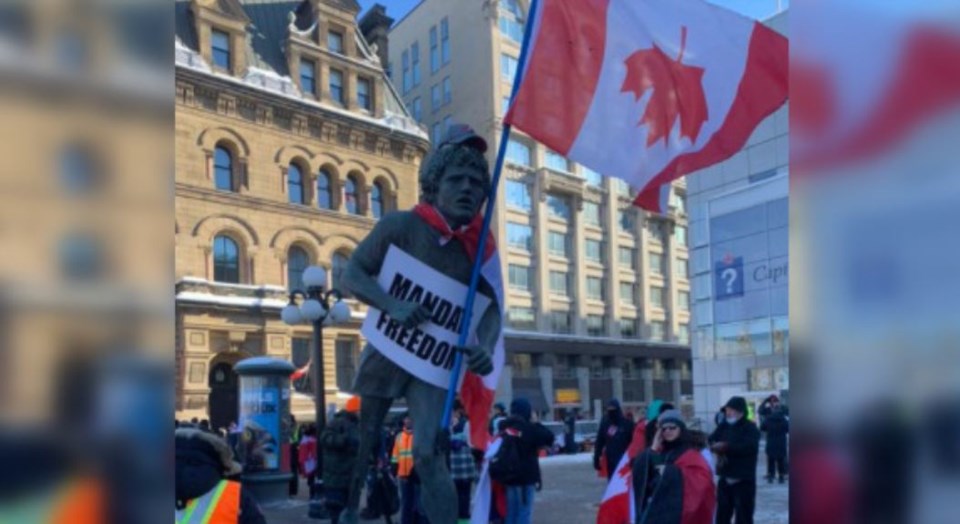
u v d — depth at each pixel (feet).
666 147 15.89
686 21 16.33
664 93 15.92
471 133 11.71
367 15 143.23
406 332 11.51
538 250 164.14
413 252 11.59
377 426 11.85
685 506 15.98
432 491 11.17
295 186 108.27
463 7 166.81
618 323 180.45
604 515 18.89
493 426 44.88
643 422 20.76
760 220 94.22
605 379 174.60
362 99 119.75
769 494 40.83
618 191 185.98
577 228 173.47
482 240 11.76
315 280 42.39
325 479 29.09
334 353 107.34
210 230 97.30
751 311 94.48
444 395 11.64
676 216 201.26
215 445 9.35
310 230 107.65
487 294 12.07
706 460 16.71
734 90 16.29
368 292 11.37
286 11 118.11
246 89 101.60
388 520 33.88
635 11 15.88
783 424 46.57
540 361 159.74
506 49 163.22
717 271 98.73
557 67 15.23
